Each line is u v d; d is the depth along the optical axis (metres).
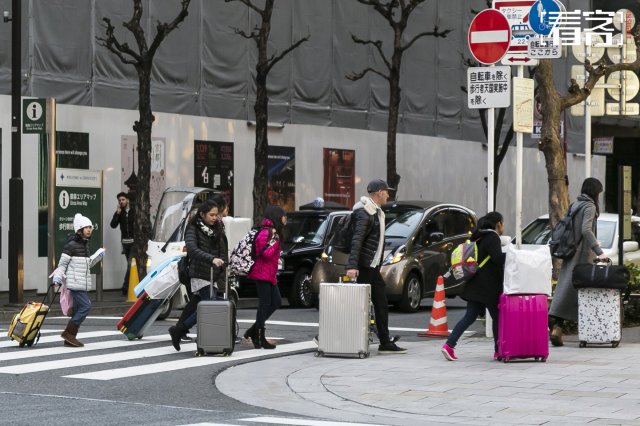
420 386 22.89
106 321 39.81
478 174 78.06
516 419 19.05
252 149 61.81
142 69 49.97
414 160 72.38
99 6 54.69
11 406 20.64
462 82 77.31
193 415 19.70
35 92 51.97
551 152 36.47
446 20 75.81
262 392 22.84
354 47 69.06
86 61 54.09
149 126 50.06
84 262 31.06
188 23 59.03
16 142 43.56
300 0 65.44
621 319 31.56
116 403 21.17
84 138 53.25
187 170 58.03
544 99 36.62
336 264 43.56
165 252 45.03
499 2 32.06
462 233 46.47
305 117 65.81
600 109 43.88
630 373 24.19
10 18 49.59
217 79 60.53
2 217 50.19
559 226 29.41
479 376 24.12
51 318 41.22
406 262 43.19
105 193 54.16
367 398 21.61
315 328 36.94
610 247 39.88
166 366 26.86
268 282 30.38
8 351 29.84
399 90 61.66
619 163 100.12
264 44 54.44
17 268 43.34
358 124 69.25
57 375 25.20
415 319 41.06
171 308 39.84
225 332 28.77
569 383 22.84
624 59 44.06
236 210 60.66
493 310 27.03
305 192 64.69
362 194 68.69
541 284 26.31
